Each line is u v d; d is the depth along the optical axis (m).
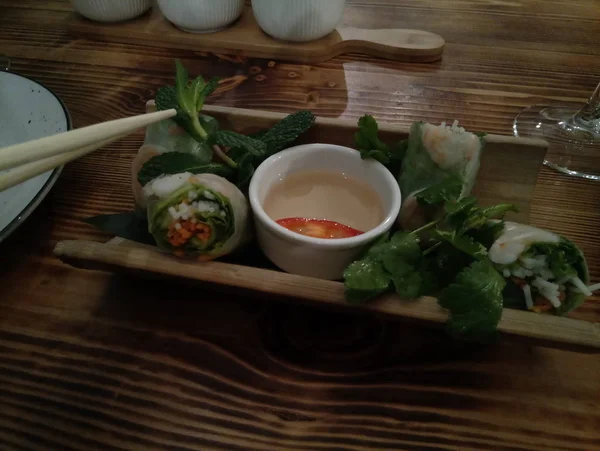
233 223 0.21
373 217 0.23
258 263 0.24
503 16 0.47
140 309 0.23
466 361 0.21
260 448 0.19
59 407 0.20
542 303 0.21
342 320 0.23
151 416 0.20
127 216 0.23
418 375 0.21
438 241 0.21
